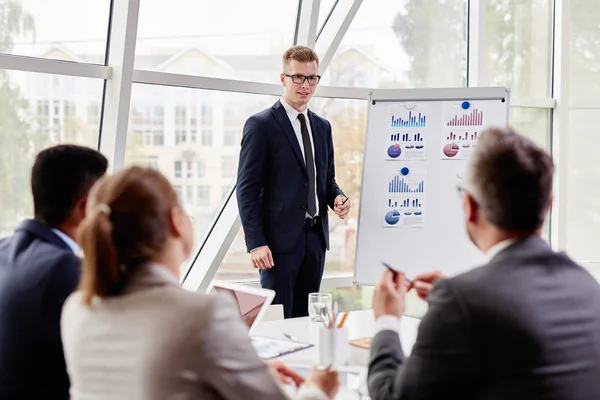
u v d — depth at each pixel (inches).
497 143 65.9
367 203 163.5
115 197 62.3
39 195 81.0
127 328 59.4
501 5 210.4
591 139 218.7
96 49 151.6
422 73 202.5
